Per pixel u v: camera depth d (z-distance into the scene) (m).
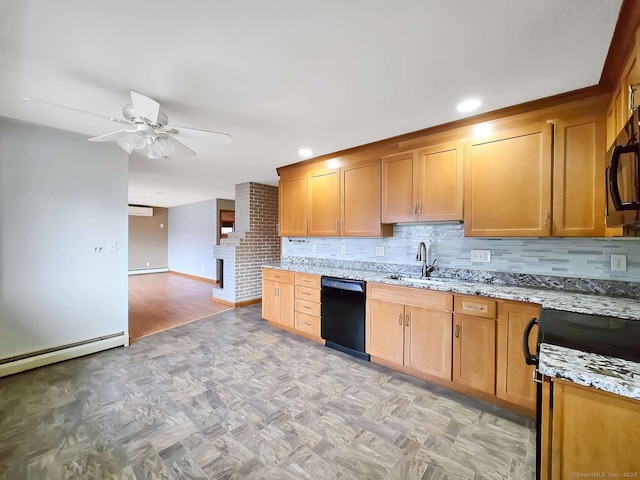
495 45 1.46
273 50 1.52
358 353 2.84
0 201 2.46
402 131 2.68
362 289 2.78
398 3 1.19
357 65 1.65
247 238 5.12
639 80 1.20
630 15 1.22
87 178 2.92
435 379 2.39
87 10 1.23
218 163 3.88
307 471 1.50
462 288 2.18
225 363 2.76
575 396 0.87
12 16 1.26
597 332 1.23
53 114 2.36
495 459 1.59
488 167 2.24
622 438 0.80
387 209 2.87
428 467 1.53
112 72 1.72
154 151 2.35
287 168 3.97
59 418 1.91
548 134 2.00
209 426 1.85
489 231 2.23
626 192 1.13
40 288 2.67
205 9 1.23
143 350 3.07
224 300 5.14
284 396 2.20
